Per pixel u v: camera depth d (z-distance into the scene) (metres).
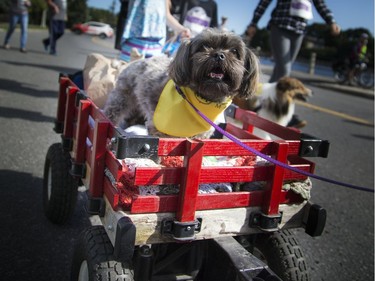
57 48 5.41
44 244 0.88
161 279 0.66
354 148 2.06
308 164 0.69
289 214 0.67
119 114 0.93
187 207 0.57
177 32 1.33
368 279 0.91
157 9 1.24
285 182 0.67
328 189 1.43
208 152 0.60
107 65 1.08
